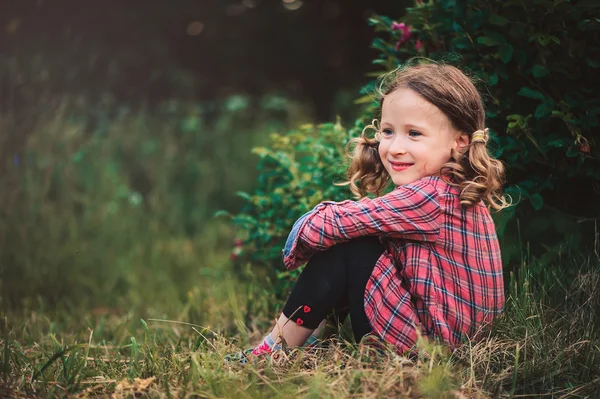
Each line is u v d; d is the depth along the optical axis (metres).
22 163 5.04
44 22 8.57
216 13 9.99
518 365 2.17
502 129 2.74
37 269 4.37
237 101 7.26
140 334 3.39
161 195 5.85
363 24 10.05
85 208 5.29
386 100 2.26
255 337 3.06
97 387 2.15
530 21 2.60
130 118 7.07
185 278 4.78
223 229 5.72
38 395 2.09
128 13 9.45
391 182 2.71
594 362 2.19
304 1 10.27
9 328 3.21
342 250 2.19
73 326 3.59
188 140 6.71
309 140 3.35
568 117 2.50
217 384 2.03
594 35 2.60
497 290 2.24
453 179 2.23
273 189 3.40
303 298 2.20
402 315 2.12
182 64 10.01
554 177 2.67
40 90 6.29
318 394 1.93
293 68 10.40
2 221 4.61
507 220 2.59
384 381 1.99
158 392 2.05
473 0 2.73
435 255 2.17
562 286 2.51
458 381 2.03
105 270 4.71
